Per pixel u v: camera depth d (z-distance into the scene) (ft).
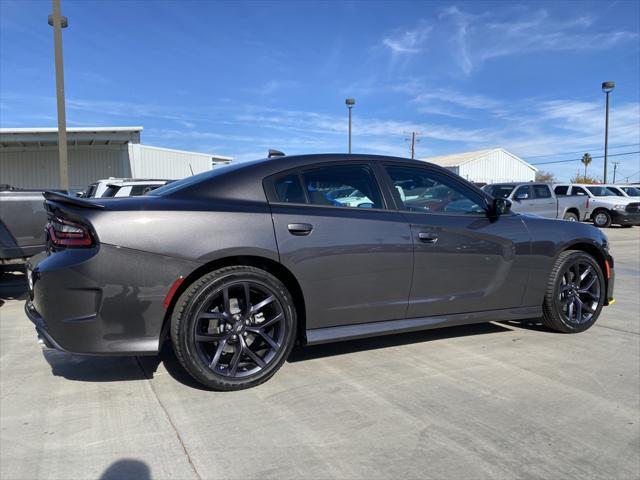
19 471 7.75
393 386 11.04
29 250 20.38
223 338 10.46
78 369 12.05
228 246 10.23
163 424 9.27
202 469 7.84
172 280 9.87
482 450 8.43
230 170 11.41
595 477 7.71
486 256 13.15
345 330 11.64
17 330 15.70
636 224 64.85
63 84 37.24
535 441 8.74
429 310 12.57
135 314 9.73
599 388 11.02
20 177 73.82
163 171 76.89
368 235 11.61
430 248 12.34
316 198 11.59
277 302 10.88
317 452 8.34
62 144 37.78
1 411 9.79
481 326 15.94
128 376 11.59
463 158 170.91
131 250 9.64
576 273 14.93
